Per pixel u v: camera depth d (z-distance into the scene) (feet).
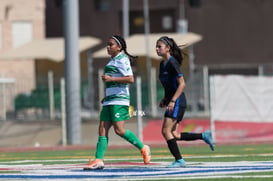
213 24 484.33
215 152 158.92
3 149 223.51
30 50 366.22
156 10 497.87
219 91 237.25
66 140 250.37
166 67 113.80
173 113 113.39
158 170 107.34
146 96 258.57
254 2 479.82
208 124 240.12
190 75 266.36
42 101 267.80
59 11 498.69
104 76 110.83
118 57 111.86
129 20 499.10
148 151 116.57
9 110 269.85
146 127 246.06
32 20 425.69
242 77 238.27
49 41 376.48
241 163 119.24
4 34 422.00
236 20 481.46
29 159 149.28
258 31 479.00
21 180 96.63
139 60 358.02
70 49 248.52
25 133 261.24
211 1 484.33
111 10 498.28
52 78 270.46
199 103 260.83
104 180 94.12
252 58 479.82
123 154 162.91
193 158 134.72
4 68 417.28
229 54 481.46
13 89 273.54
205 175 99.35
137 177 97.45
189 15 488.02
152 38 372.99
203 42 483.51
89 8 500.33
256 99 237.66
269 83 238.07
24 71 417.69
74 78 248.32
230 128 235.61
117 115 111.55
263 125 236.22
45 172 108.37
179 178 95.04
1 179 98.43
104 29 499.10
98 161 110.63
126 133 113.60
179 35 359.25
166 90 114.83
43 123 261.03
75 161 137.39
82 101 268.21
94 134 257.14
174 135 115.96
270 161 123.34
